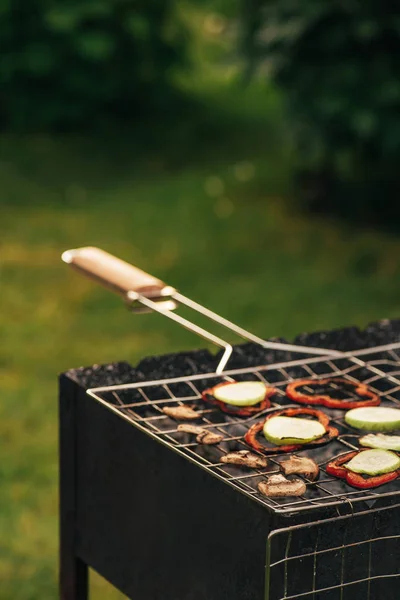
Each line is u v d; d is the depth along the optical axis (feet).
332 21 18.17
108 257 8.20
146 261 19.67
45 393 14.55
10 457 12.84
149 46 26.48
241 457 6.26
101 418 7.26
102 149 25.72
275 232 20.99
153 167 24.95
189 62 27.30
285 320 17.20
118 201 22.86
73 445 7.63
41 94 26.63
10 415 13.87
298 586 5.94
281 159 24.98
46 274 19.04
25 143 25.85
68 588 7.94
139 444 6.88
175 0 27.43
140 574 7.07
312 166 22.11
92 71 26.35
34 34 25.81
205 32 34.01
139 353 15.87
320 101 18.45
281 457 6.53
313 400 7.30
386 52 18.25
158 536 6.82
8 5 25.13
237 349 8.42
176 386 7.84
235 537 6.06
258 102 29.53
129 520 7.11
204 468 5.98
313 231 20.99
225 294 18.24
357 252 19.98
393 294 18.22
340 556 6.03
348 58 18.37
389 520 6.11
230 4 26.32
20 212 22.15
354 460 6.25
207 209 22.22
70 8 25.34
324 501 5.88
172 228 21.31
